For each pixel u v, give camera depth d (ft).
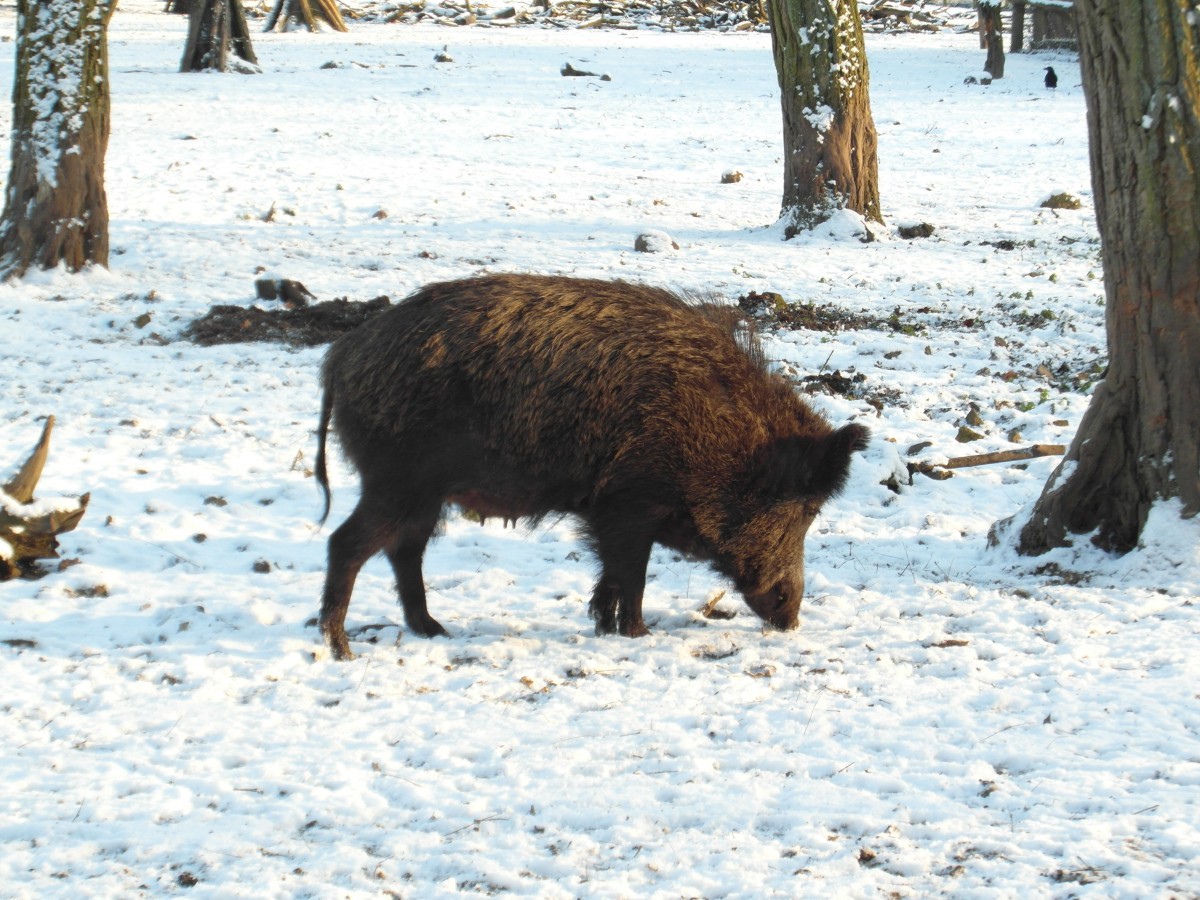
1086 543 27.96
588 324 23.11
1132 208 26.25
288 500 34.99
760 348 25.23
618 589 25.03
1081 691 20.68
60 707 21.61
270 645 24.67
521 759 18.97
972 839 15.93
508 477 23.40
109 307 54.08
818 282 60.13
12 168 57.93
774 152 107.34
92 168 58.23
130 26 202.49
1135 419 27.12
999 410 40.86
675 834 16.61
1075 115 127.85
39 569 29.04
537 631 25.96
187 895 15.49
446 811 17.44
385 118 119.96
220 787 18.35
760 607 25.07
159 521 32.71
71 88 57.21
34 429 39.58
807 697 21.22
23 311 53.01
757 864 15.65
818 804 17.13
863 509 33.83
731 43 210.59
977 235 73.26
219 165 91.91
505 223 74.84
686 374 23.27
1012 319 52.90
